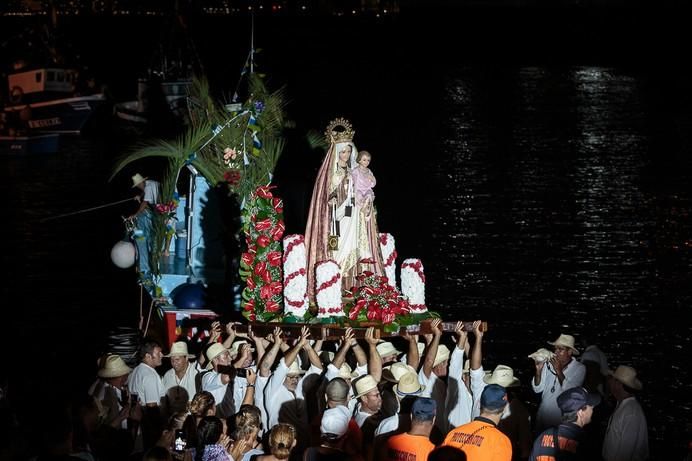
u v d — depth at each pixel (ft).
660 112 175.63
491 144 141.79
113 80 244.22
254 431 29.58
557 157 130.21
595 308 65.72
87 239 87.10
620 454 33.91
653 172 118.93
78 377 54.03
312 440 34.06
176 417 31.65
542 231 88.58
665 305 66.13
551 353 39.60
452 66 279.08
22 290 70.95
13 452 30.30
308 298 40.86
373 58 304.30
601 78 239.71
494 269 75.87
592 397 29.66
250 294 40.81
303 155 60.08
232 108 54.95
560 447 28.71
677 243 83.76
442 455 26.91
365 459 32.48
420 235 87.66
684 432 46.42
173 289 54.03
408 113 175.73
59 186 113.09
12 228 91.04
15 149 137.80
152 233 56.24
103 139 153.79
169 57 150.82
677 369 54.44
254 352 41.47
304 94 202.18
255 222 40.98
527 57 311.47
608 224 91.25
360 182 41.11
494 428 28.66
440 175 117.50
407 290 41.73
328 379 35.81
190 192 55.21
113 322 63.72
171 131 139.03
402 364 36.45
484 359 56.44
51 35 168.76
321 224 40.93
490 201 102.37
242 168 53.26
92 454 31.27
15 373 54.60
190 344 49.57
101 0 384.88
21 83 150.61
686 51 316.60
